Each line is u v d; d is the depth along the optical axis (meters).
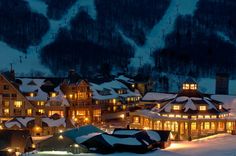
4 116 137.00
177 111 131.38
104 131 124.75
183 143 120.38
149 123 134.62
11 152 95.94
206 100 136.00
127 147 106.12
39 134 125.31
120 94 165.50
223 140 122.00
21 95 137.50
